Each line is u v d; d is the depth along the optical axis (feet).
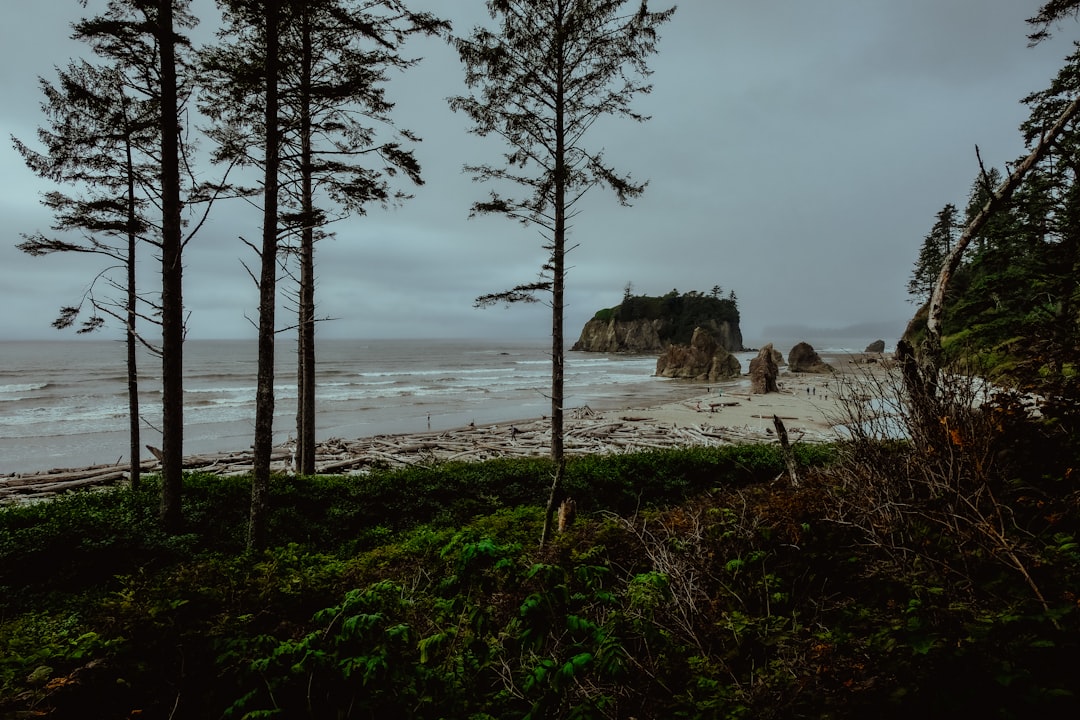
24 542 23.84
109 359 322.14
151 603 12.28
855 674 7.92
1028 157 17.97
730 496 19.02
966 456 11.35
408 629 9.48
